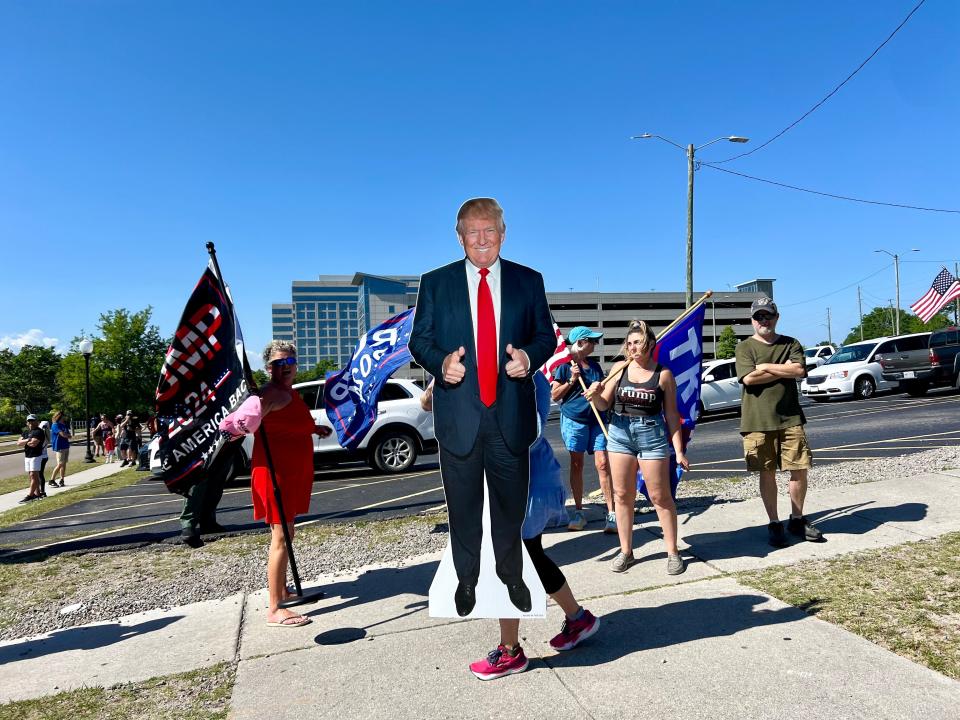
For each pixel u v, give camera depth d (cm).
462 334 275
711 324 9975
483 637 343
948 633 300
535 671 294
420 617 379
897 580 370
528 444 274
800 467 451
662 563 440
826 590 364
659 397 418
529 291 283
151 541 648
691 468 887
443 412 275
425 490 867
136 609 435
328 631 365
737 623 330
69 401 4419
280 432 396
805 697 254
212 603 437
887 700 248
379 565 499
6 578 529
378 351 613
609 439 432
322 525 660
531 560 292
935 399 1705
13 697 308
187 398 392
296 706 278
